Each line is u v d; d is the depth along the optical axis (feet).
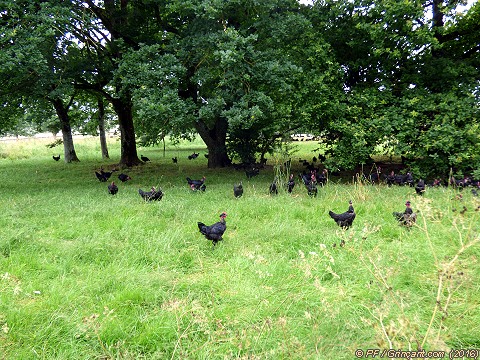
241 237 21.48
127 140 65.82
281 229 21.85
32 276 15.72
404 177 36.96
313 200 30.48
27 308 12.85
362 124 38.55
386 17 36.47
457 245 18.38
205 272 16.80
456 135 34.91
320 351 10.18
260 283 15.12
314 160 55.31
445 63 39.73
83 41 44.11
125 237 20.83
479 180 34.96
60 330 11.64
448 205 24.79
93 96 73.10
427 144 35.63
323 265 16.22
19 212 26.30
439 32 38.42
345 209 26.89
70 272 16.49
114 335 11.48
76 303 13.39
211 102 35.94
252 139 53.42
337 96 40.47
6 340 11.24
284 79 36.58
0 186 43.04
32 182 46.88
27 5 35.37
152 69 35.50
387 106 40.98
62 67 39.86
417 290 14.26
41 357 10.60
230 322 12.00
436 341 9.00
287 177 36.14
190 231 22.40
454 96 37.24
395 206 26.76
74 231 21.99
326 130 44.45
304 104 39.70
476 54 44.55
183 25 48.03
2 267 16.58
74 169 62.75
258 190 36.01
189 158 75.31
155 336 11.55
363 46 42.04
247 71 35.91
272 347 10.86
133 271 16.19
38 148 115.03
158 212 26.81
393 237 20.88
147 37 48.67
